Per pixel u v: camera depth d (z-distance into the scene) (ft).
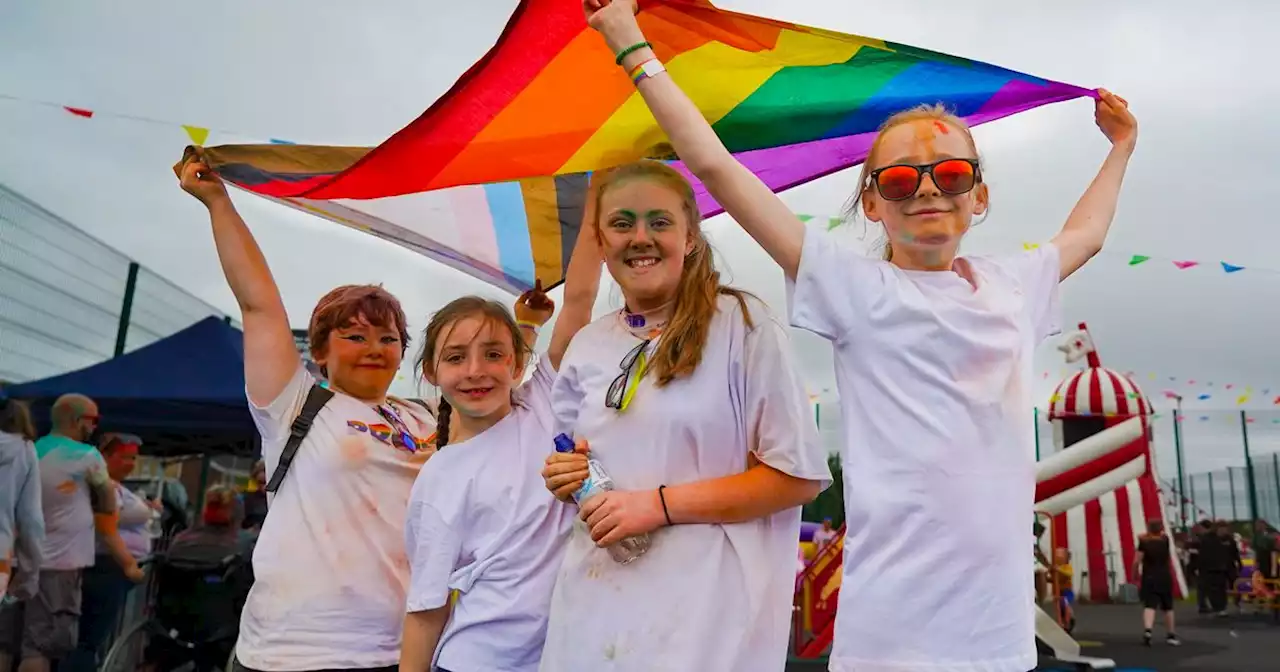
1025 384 5.41
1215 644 34.71
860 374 5.39
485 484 6.91
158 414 19.22
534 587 6.58
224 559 14.12
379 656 7.72
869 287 5.44
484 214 9.41
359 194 7.99
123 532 18.44
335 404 8.47
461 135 7.29
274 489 8.24
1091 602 47.65
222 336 20.13
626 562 5.28
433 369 7.63
